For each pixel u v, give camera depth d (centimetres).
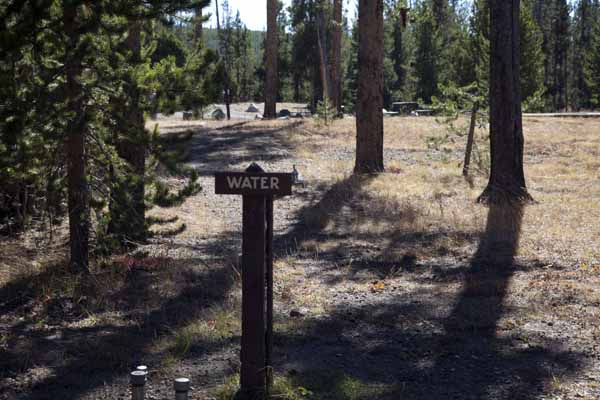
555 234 1184
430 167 2158
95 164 956
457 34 6456
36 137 836
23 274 911
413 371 598
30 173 902
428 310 770
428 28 7281
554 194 1666
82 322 737
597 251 1056
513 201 1492
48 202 993
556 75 9400
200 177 1927
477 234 1186
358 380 571
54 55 840
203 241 1190
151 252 1067
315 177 1955
